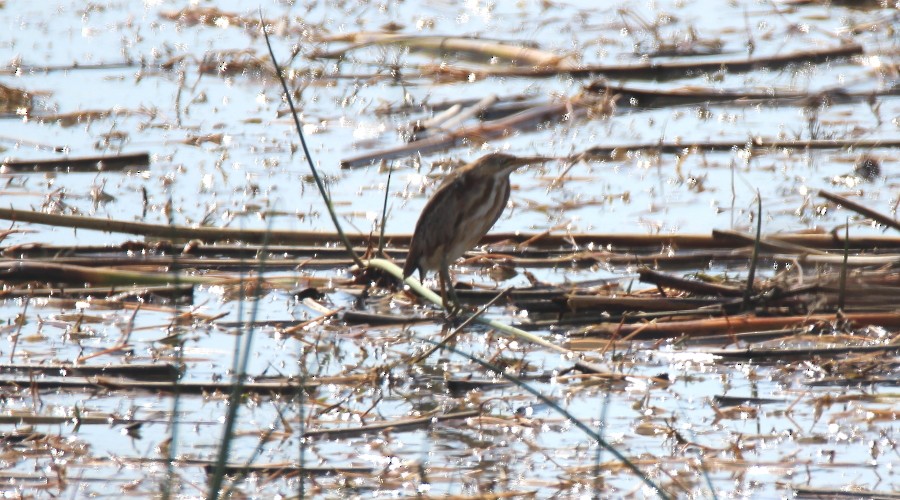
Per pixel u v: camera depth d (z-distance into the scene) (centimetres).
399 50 2286
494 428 955
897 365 1059
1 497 830
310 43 2300
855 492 832
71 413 975
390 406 1006
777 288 1191
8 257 1377
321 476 872
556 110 1908
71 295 1276
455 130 1830
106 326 1188
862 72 2120
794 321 1159
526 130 1873
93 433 941
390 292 1293
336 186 1619
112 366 1057
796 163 1689
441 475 874
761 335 1141
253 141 1803
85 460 891
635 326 1160
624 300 1202
